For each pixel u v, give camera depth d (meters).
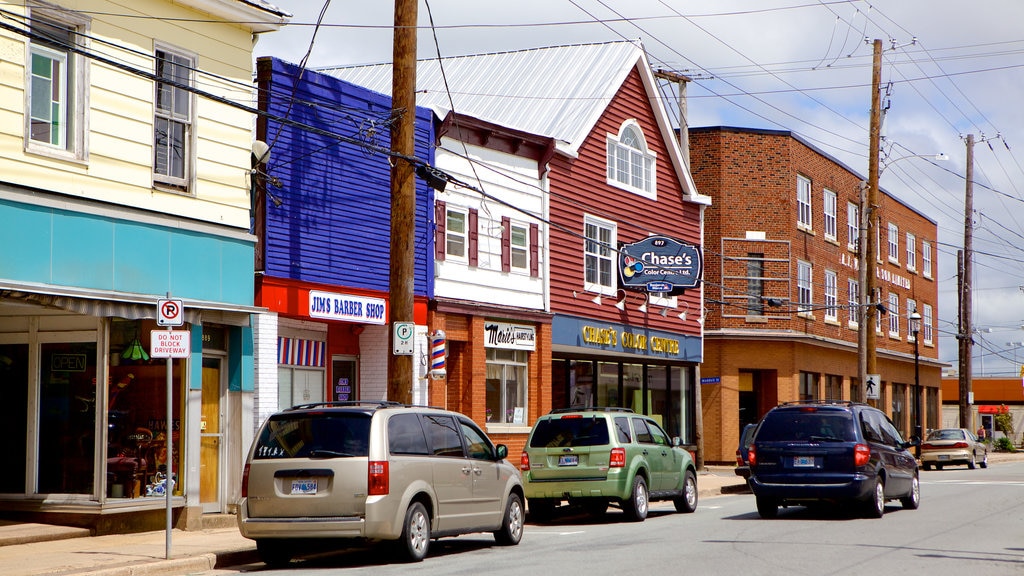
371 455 14.70
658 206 36.44
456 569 14.24
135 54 18.00
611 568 14.08
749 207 45.19
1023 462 55.22
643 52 35.12
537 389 30.11
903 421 60.72
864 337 38.75
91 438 17.72
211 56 19.91
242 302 20.31
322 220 23.05
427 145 26.48
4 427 18.36
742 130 45.41
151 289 18.38
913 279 62.75
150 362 18.69
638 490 21.53
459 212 27.69
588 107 32.75
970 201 55.16
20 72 16.52
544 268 30.73
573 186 32.09
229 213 20.20
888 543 16.84
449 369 27.58
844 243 51.62
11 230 16.20
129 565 14.16
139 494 18.28
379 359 25.25
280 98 22.09
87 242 17.34
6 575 13.32
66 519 17.64
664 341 36.72
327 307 22.97
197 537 17.75
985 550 15.97
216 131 19.97
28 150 16.55
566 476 21.42
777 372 45.06
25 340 18.23
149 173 18.58
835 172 50.69
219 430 20.11
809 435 21.17
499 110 33.62
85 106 17.50
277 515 14.77
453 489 16.11
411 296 19.16
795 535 18.12
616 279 34.25
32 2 16.69
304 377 23.83
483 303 28.14
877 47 39.72
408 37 19.58
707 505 26.17
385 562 15.40
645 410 36.47
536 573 13.69
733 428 44.34
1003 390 86.06
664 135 36.75
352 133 23.88
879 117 39.81
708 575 13.36
